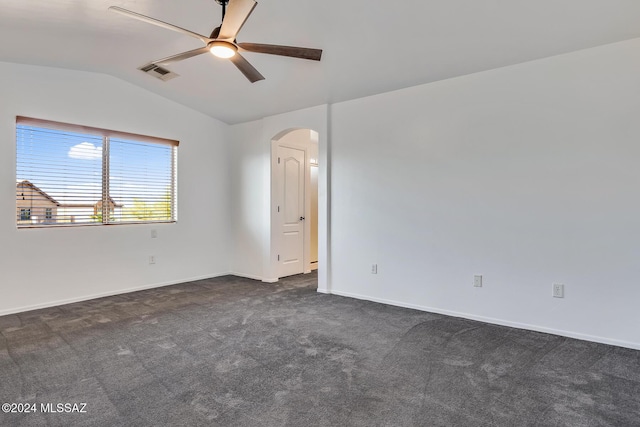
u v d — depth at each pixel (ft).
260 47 7.88
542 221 10.04
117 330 10.18
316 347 9.00
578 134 9.48
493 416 6.07
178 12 9.14
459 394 6.77
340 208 14.29
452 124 11.52
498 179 10.72
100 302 13.16
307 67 11.71
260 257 17.17
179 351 8.73
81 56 11.91
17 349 8.82
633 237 8.86
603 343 9.20
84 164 13.60
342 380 7.30
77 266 13.29
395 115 12.77
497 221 10.77
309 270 19.26
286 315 11.65
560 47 9.36
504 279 10.67
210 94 14.89
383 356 8.47
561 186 9.74
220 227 18.11
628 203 8.91
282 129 15.99
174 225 16.22
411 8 8.46
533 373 7.61
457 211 11.49
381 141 13.12
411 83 12.12
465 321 11.04
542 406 6.37
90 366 7.90
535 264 10.16
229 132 18.42
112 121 14.07
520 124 10.32
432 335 9.84
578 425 5.83
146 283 15.30
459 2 8.11
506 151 10.56
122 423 5.84
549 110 9.87
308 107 14.97
